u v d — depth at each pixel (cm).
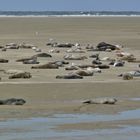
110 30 17300
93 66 7131
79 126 3800
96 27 19462
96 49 10075
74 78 6081
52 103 4706
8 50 10038
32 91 5259
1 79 6006
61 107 4509
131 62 8025
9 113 4231
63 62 7725
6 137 3450
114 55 9112
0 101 4581
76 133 3591
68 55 8712
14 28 18212
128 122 3950
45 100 4853
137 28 18775
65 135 3528
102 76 6322
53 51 9750
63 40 12875
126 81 5922
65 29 17825
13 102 4597
